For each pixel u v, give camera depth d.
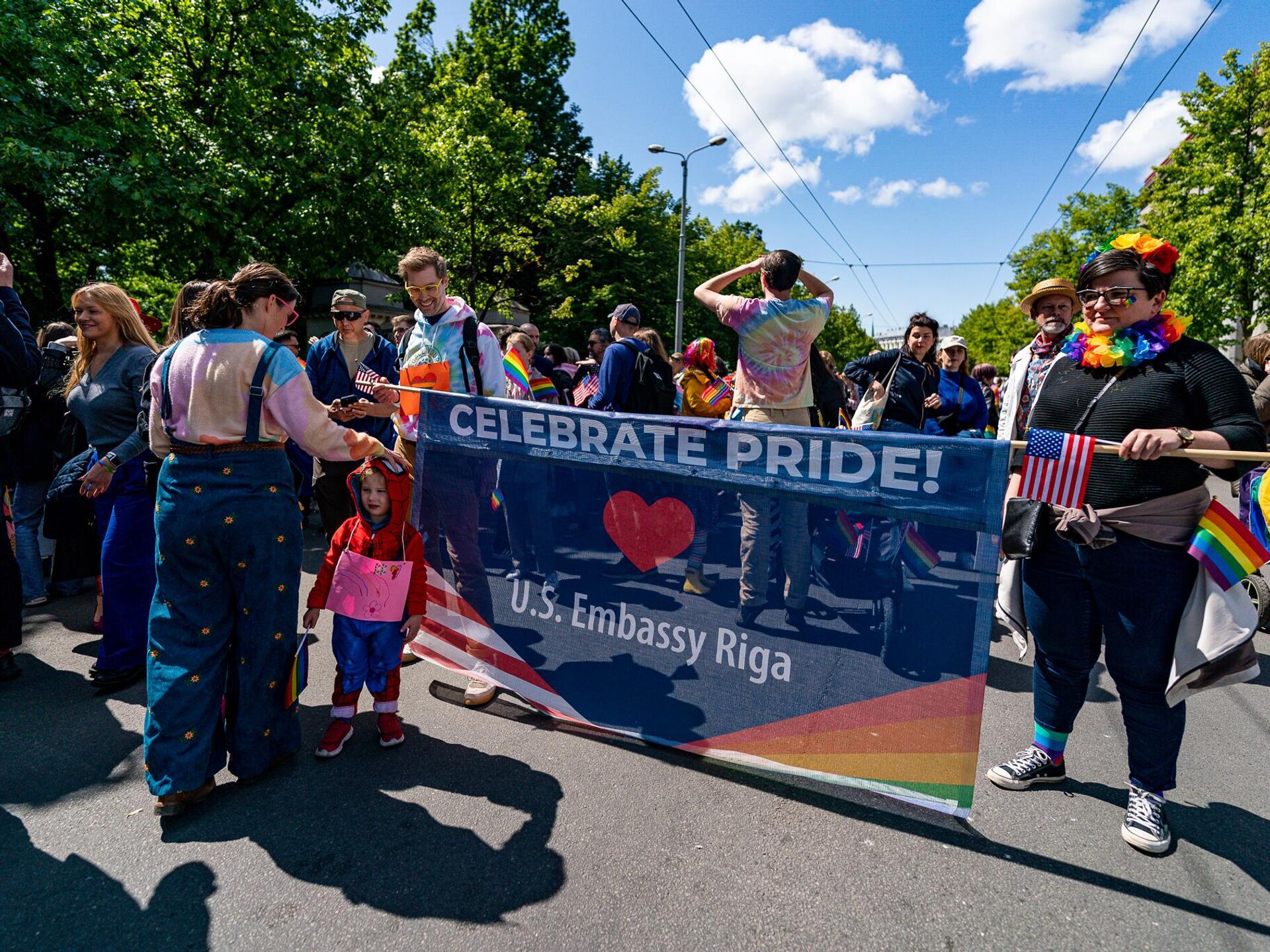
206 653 2.22
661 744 2.63
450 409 2.98
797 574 2.36
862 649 2.28
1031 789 2.47
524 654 2.89
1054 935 1.78
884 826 2.21
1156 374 2.07
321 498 3.79
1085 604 2.30
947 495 2.14
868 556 2.25
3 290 3.25
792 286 3.44
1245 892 1.95
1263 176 17.38
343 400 2.98
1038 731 2.51
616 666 2.71
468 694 3.00
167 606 2.20
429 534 3.06
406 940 1.73
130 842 2.09
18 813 2.23
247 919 1.79
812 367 4.59
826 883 1.95
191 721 2.18
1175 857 2.09
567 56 28.12
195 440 2.20
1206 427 2.00
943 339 4.73
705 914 1.82
